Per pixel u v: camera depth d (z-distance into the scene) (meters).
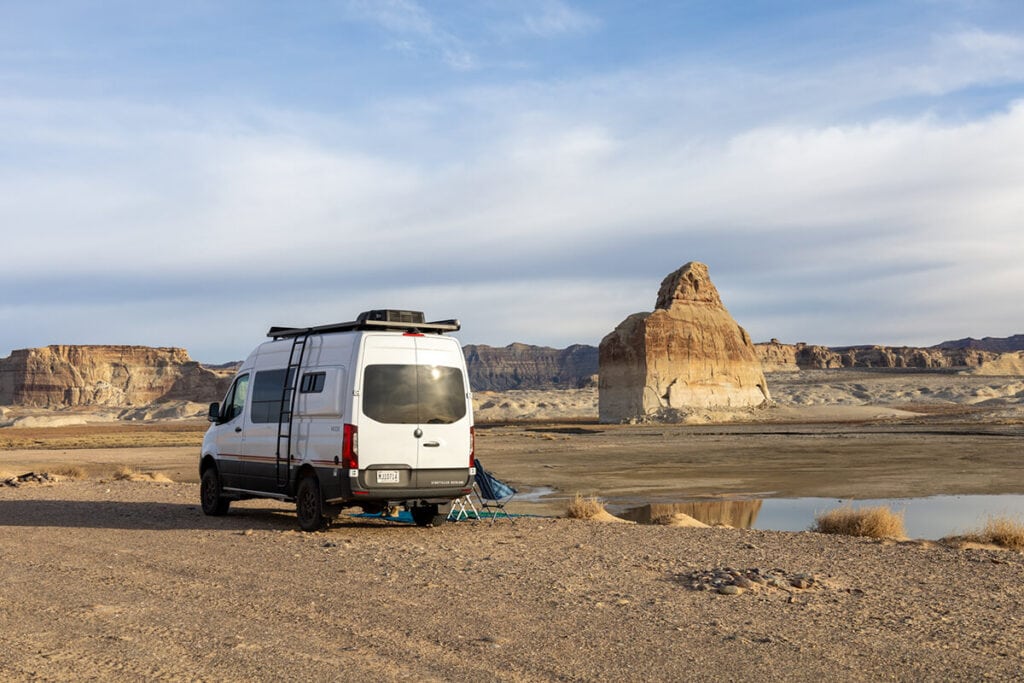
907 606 7.66
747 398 109.19
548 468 37.09
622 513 21.17
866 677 5.58
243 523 14.46
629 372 105.62
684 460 41.09
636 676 5.58
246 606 7.67
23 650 6.20
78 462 47.75
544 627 6.89
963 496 24.16
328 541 11.75
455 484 13.24
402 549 10.97
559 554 10.57
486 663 5.86
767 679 5.53
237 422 15.10
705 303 113.94
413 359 13.09
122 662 5.87
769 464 37.50
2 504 17.53
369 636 6.59
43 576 9.29
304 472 13.45
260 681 5.44
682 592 8.27
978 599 7.97
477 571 9.39
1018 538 11.84
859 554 10.56
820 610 7.50
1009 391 171.88
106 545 11.62
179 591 8.37
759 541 11.76
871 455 41.22
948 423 75.12
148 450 63.44
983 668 5.77
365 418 12.56
